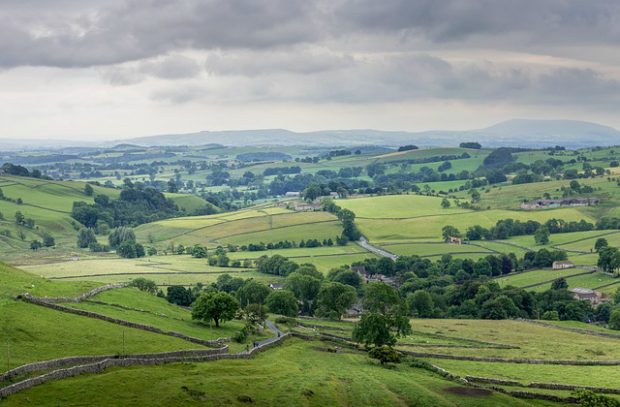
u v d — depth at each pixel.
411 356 186.62
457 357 188.25
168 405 111.00
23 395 104.88
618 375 172.88
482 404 134.88
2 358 117.62
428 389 141.75
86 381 114.50
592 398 143.25
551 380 163.75
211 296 192.25
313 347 185.88
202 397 116.56
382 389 137.62
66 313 159.12
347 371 153.25
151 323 170.38
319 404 123.06
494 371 172.00
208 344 161.88
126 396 111.62
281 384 130.38
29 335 133.75
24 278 192.75
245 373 136.12
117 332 150.75
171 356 139.75
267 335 195.38
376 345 188.50
